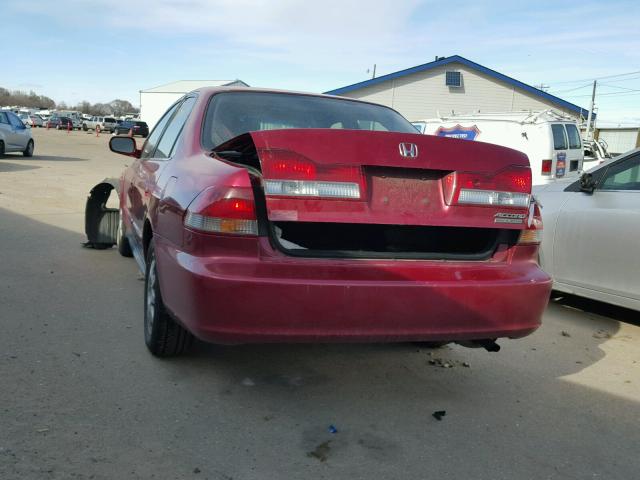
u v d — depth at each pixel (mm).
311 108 4051
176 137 3998
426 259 3033
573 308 5656
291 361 3805
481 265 3117
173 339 3531
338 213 2797
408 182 2926
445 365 3908
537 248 3281
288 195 2736
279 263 2764
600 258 4984
